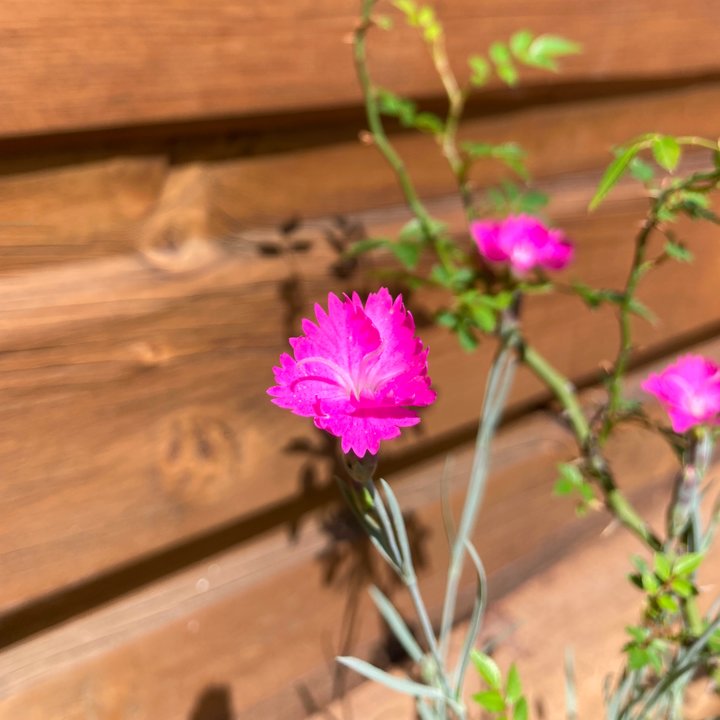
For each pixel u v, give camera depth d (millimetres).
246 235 333
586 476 376
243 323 334
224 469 343
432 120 348
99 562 316
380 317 211
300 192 344
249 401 344
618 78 427
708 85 490
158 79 281
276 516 379
